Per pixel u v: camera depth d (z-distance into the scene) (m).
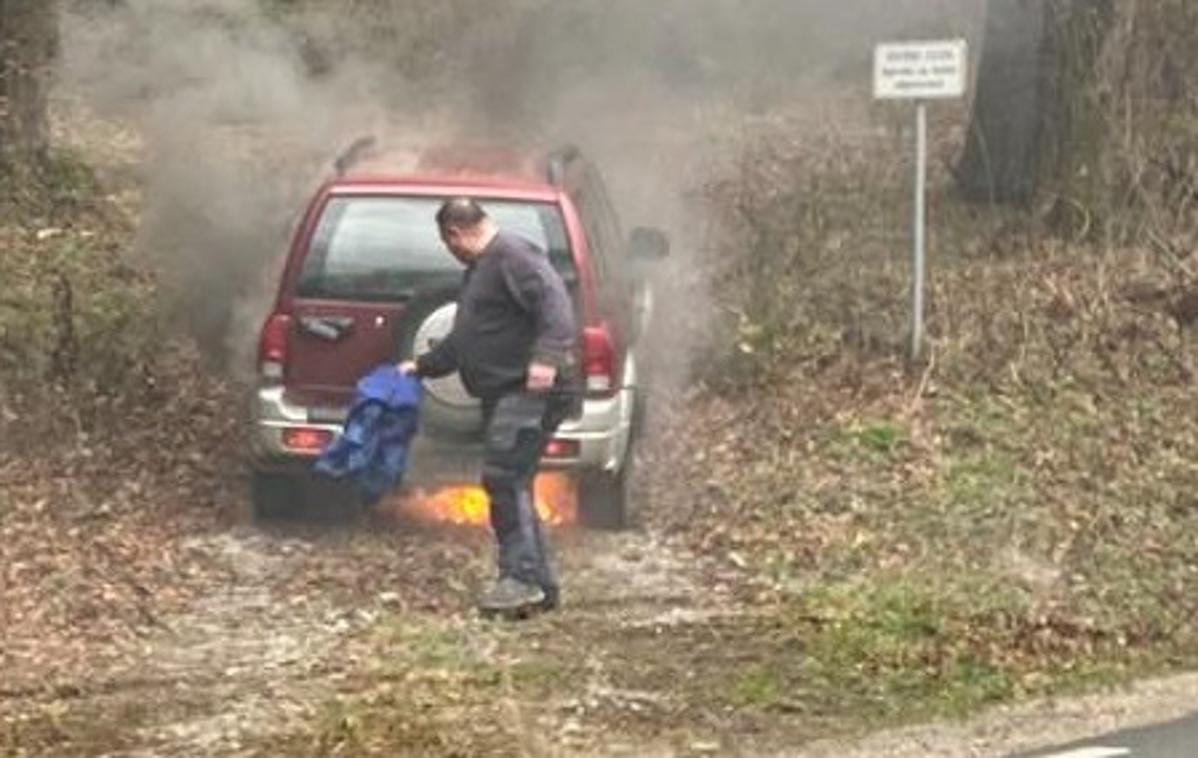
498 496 13.68
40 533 14.88
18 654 13.01
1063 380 17.66
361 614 13.66
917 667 13.06
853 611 13.77
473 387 13.77
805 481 15.98
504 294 13.69
